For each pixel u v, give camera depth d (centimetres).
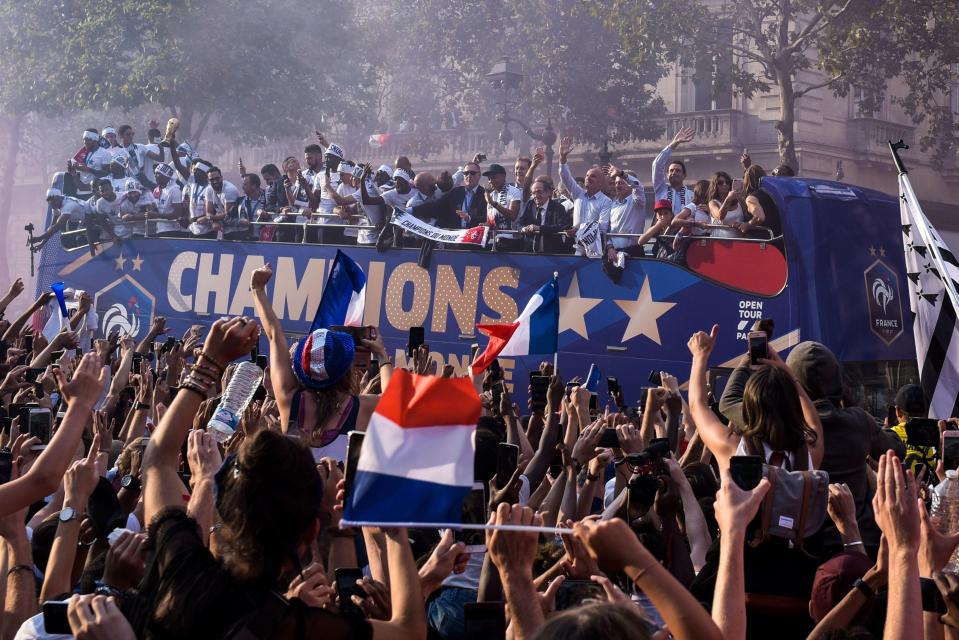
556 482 531
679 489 467
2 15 3092
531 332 638
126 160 1934
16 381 786
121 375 874
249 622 283
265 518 290
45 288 1891
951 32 2525
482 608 337
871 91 2741
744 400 461
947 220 3456
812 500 423
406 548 322
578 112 3150
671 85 3525
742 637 308
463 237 1505
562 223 1477
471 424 297
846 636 340
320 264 1631
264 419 580
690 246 1386
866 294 1333
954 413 924
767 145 3347
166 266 1764
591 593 376
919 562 340
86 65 2947
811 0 2530
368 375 836
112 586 336
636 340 1398
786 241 1333
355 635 295
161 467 346
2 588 393
